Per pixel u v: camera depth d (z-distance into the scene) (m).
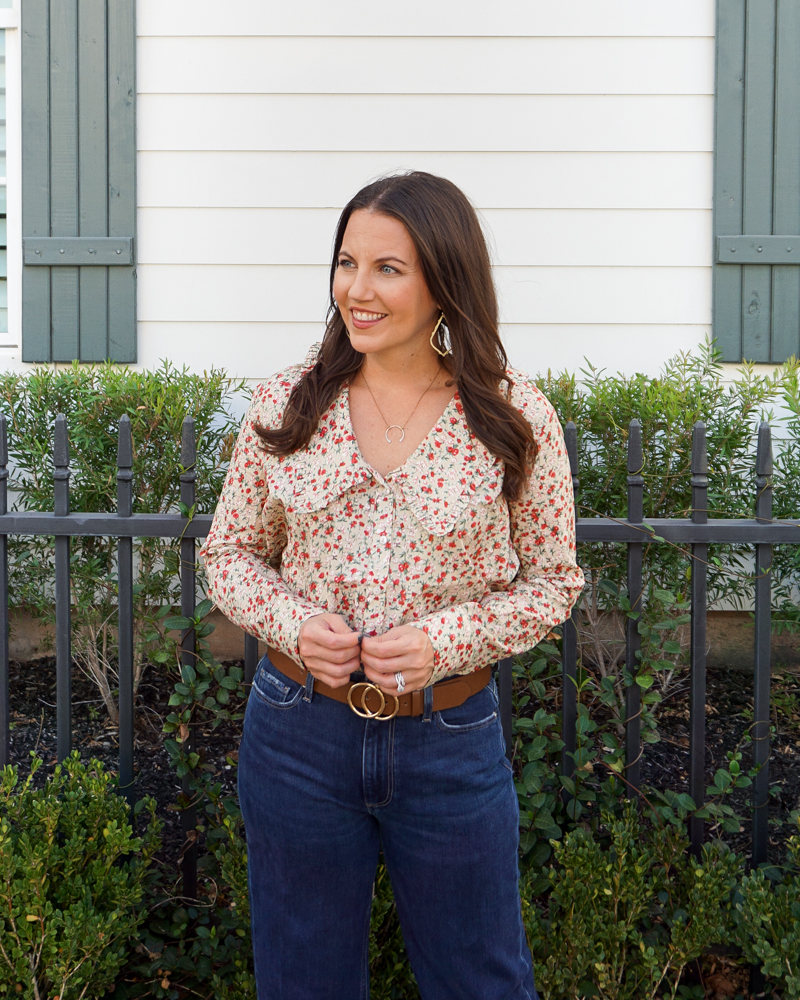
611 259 3.73
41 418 3.22
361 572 1.35
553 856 2.28
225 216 3.74
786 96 3.63
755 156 3.65
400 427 1.41
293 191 3.74
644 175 3.71
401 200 1.33
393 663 1.26
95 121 3.71
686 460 2.98
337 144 3.72
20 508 3.27
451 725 1.37
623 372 3.75
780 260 3.64
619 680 2.99
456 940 1.40
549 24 3.67
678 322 3.73
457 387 1.39
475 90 3.69
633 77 3.68
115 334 3.75
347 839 1.39
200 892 2.29
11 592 3.26
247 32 3.69
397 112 3.71
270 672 1.45
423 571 1.35
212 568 1.50
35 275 3.76
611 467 3.03
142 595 3.00
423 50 3.68
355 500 1.36
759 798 2.22
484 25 3.67
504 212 3.73
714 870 2.06
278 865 1.41
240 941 2.11
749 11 3.62
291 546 1.45
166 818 2.61
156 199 3.74
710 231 3.71
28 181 3.73
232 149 3.72
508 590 1.44
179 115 3.72
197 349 3.78
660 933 2.10
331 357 1.46
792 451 3.23
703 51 3.67
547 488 1.42
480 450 1.38
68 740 2.23
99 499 3.13
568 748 2.26
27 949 1.86
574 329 3.75
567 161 3.71
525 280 3.74
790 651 3.63
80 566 3.07
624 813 2.17
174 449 3.03
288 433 1.40
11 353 3.83
